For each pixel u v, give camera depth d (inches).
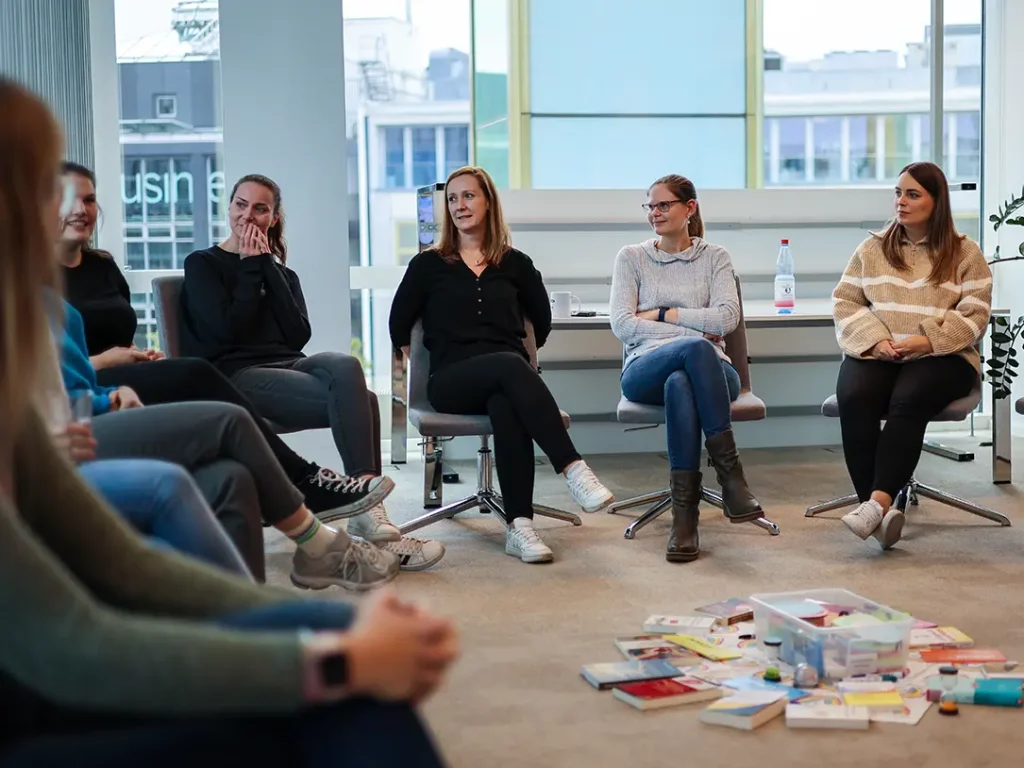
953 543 144.7
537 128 221.3
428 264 154.3
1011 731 83.9
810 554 139.9
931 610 115.4
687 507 139.6
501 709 89.7
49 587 35.5
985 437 227.6
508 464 140.8
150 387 112.8
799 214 217.9
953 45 229.9
